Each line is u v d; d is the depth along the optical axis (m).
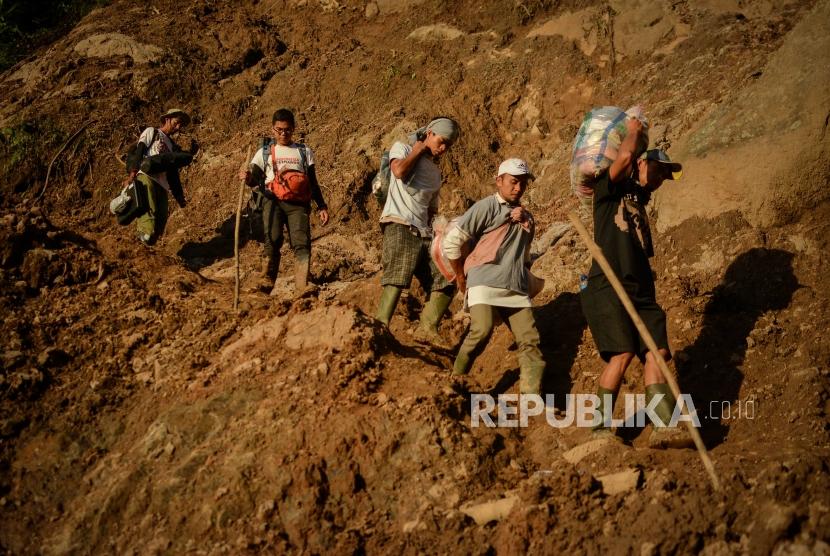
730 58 8.55
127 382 5.82
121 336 6.23
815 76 6.22
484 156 9.43
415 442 4.93
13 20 13.20
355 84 10.45
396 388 5.34
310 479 4.77
